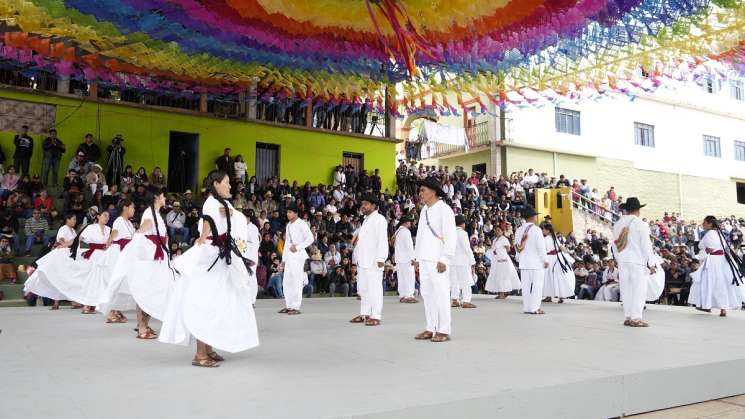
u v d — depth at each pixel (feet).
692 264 46.88
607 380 13.55
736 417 13.66
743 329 24.03
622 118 97.45
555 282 39.14
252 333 15.14
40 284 29.40
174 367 14.84
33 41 31.27
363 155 65.92
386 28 38.06
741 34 28.14
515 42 34.81
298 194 55.42
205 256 14.83
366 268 25.61
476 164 89.81
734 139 110.63
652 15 28.78
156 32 32.94
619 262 26.03
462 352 17.40
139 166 52.75
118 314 24.94
